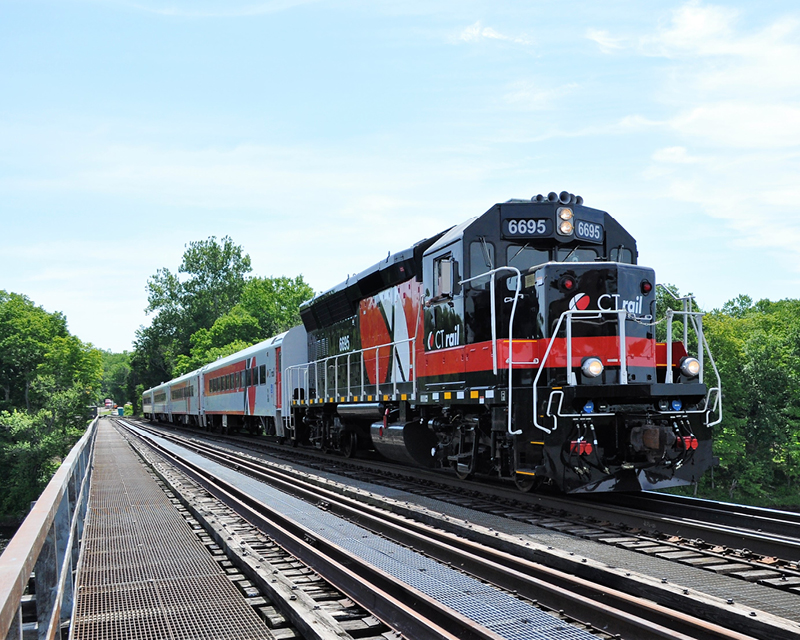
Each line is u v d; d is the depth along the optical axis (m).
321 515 9.66
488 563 6.24
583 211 10.61
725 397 46.28
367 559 6.80
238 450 23.22
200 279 103.06
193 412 41.34
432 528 8.55
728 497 46.00
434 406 12.31
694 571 6.21
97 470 17.41
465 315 10.62
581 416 8.86
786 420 46.41
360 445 17.67
